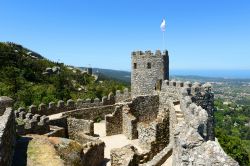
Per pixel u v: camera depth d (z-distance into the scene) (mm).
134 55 43250
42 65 88312
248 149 89500
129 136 36219
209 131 13820
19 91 63000
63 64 104938
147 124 34406
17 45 101688
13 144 21172
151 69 42219
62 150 22781
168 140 31109
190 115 19094
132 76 43812
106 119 37750
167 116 31375
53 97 62875
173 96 37406
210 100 33656
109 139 36406
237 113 191375
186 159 10688
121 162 25938
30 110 39438
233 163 9852
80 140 35625
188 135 11094
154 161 20719
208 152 10344
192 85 34406
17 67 79062
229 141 60625
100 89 78375
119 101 47250
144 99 39219
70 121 38312
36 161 19641
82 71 102625
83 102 45000
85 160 25203
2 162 15477
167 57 42438
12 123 21281
